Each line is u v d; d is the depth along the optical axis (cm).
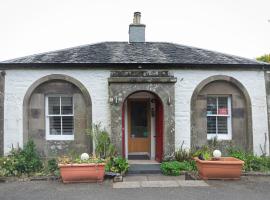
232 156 1206
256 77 1316
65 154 1280
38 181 1018
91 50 1411
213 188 905
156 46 1502
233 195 834
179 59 1311
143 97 1389
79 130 1285
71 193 869
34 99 1288
